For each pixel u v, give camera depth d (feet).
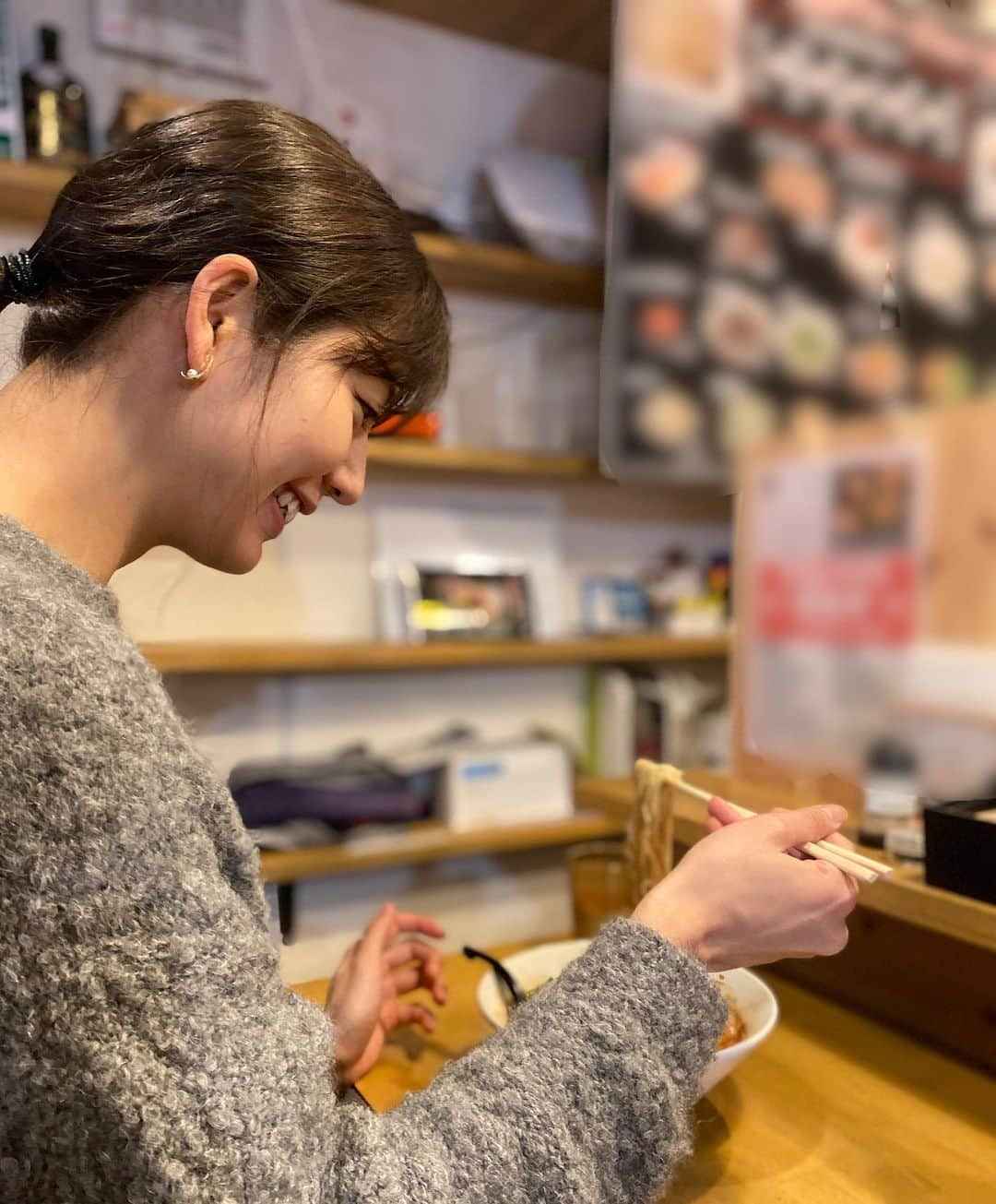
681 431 2.77
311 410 1.87
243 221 1.78
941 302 2.43
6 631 1.46
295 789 5.78
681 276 2.68
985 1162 2.20
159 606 3.87
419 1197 1.50
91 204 1.84
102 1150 1.36
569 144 7.36
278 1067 1.45
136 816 1.43
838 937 2.00
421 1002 3.02
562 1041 1.69
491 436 6.87
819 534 2.79
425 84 6.79
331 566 6.56
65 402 1.83
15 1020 1.36
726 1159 2.20
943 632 2.59
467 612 6.82
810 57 2.46
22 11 5.48
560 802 6.63
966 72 2.35
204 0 5.98
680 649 7.22
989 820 2.40
